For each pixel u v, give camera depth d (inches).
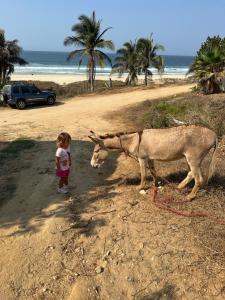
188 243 130.0
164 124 272.7
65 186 171.8
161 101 396.2
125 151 163.5
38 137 273.0
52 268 127.8
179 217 144.6
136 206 154.9
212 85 452.1
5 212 160.9
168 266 122.2
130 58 820.0
